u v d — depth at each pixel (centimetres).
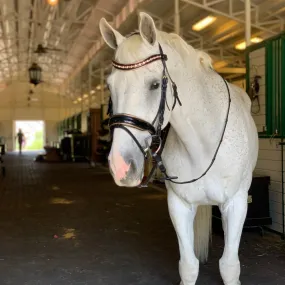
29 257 322
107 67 1435
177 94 170
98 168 1190
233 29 917
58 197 632
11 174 1020
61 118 2727
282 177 363
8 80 2544
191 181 195
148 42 154
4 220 466
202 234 251
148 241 365
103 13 938
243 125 207
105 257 318
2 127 2625
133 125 150
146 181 183
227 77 1170
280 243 348
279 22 827
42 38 1364
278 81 370
